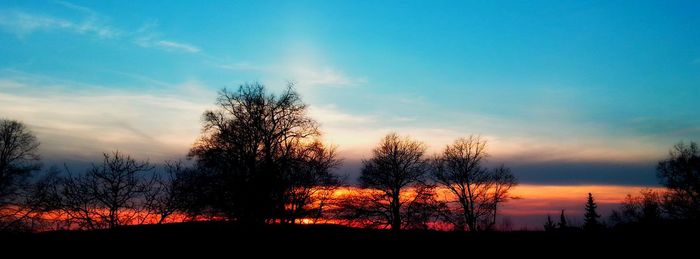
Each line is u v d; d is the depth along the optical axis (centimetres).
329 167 3822
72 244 2284
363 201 4450
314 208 3641
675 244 3434
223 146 3472
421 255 3122
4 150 3962
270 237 3077
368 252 3097
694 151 5362
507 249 3328
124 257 2319
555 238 3725
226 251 2625
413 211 4362
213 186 3156
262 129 3512
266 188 3325
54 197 1978
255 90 3659
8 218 2003
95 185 2016
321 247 3058
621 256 3127
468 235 3878
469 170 4875
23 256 2150
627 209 5422
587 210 6850
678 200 5181
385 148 4584
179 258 2381
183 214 2425
